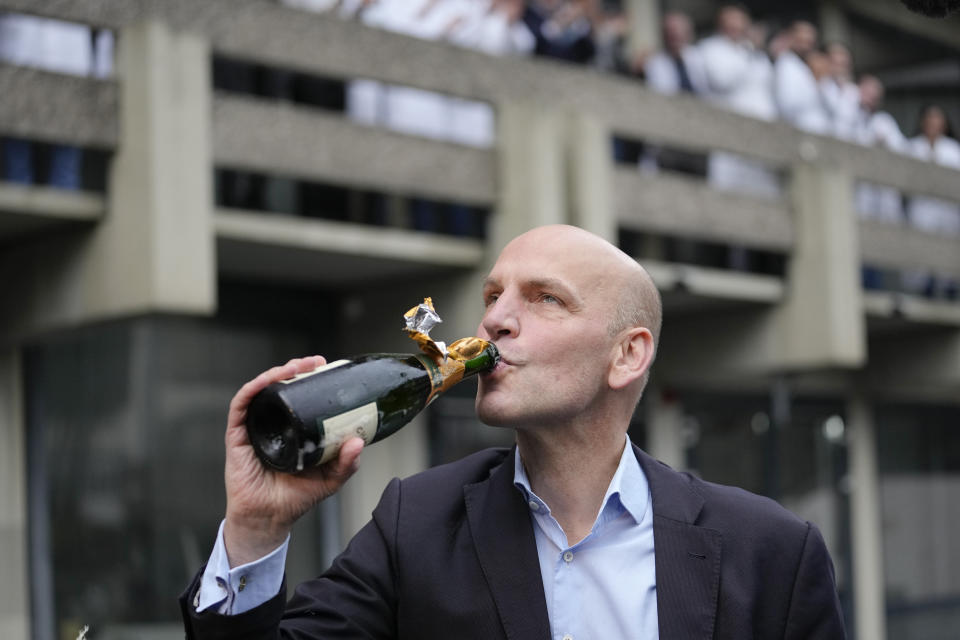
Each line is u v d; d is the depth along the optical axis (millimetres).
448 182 5891
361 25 5578
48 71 4586
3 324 5328
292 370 1462
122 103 4758
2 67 4473
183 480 6109
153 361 6051
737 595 1668
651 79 7406
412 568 1700
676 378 8328
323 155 5414
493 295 1732
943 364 9484
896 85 11766
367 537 1762
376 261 5906
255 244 5367
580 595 1684
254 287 6422
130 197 4703
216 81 5180
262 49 5207
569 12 6902
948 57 12023
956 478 10875
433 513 1754
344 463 1473
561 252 1674
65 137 4617
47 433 5598
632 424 8188
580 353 1645
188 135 4754
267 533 1495
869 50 11688
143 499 5941
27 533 5504
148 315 4758
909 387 10016
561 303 1656
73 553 5648
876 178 8453
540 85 6340
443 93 5887
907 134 11141
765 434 9141
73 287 4945
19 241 5215
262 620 1499
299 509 1495
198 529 6148
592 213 6293
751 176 7629
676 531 1695
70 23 4672
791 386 9211
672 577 1666
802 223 7758
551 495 1719
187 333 6184
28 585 5492
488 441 7363
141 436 5969
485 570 1674
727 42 7961
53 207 4668
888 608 10016
